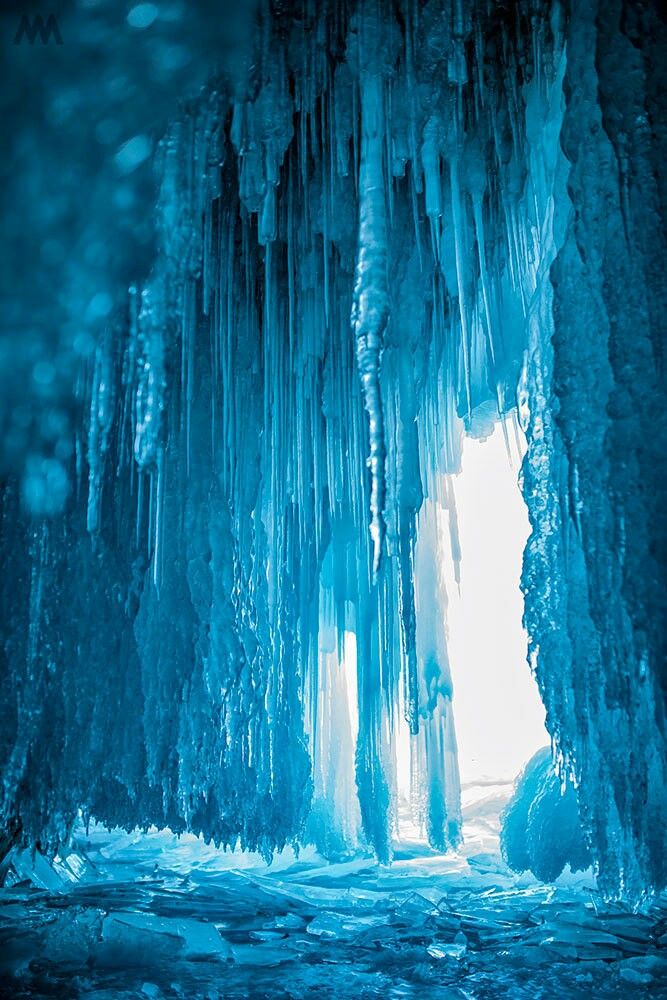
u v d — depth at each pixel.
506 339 7.21
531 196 6.35
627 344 5.05
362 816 8.23
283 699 8.16
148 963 4.55
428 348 7.84
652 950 4.74
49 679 6.69
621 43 5.15
